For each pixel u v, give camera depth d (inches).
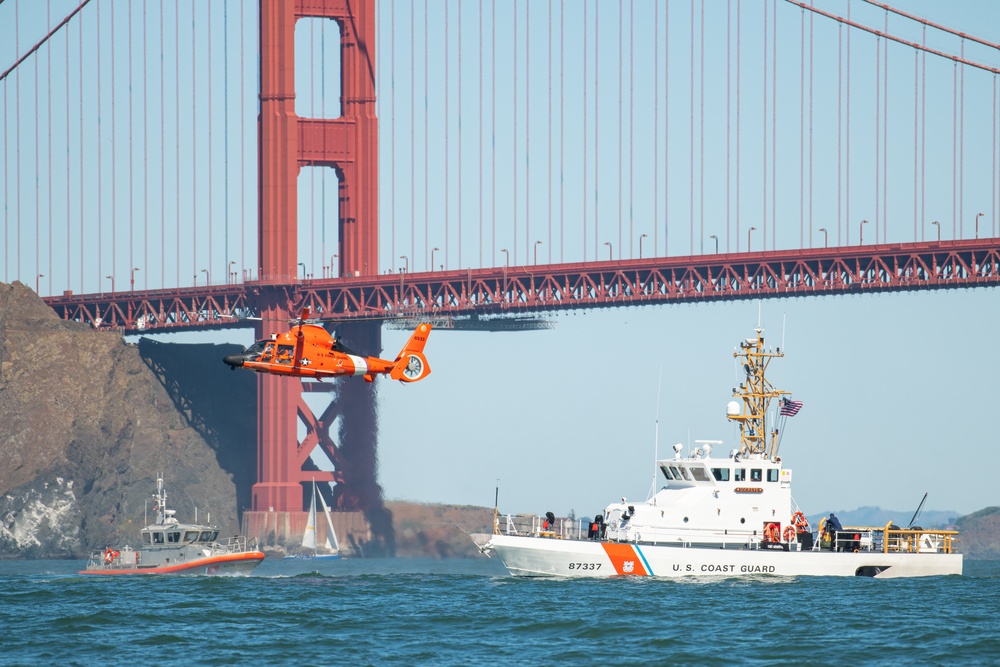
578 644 6988.2
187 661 6609.3
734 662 6525.6
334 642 7086.6
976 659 6569.9
